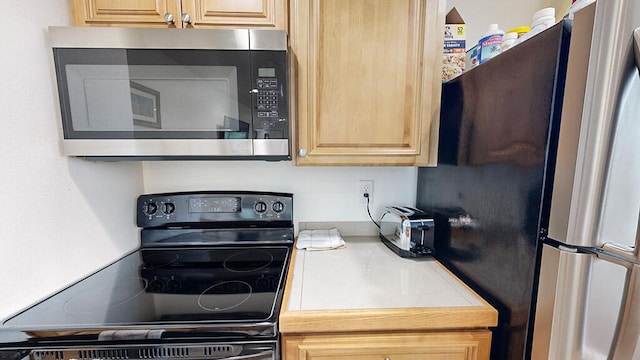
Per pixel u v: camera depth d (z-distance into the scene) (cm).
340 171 137
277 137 92
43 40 83
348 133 101
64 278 90
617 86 45
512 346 71
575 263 54
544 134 60
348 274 98
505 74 74
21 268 77
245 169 136
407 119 101
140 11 92
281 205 130
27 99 78
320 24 96
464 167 95
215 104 90
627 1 43
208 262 113
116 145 90
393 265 106
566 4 115
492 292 80
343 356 76
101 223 106
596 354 53
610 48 45
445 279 95
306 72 97
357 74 98
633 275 45
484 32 130
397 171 139
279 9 95
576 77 51
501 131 76
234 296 86
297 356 76
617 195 48
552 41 58
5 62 73
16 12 75
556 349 57
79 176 96
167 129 91
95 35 85
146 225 125
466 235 94
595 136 48
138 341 70
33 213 80
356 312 75
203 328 70
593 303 53
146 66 87
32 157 80
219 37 87
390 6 96
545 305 60
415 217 113
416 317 75
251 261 114
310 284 91
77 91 87
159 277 100
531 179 64
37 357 69
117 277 100
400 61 98
